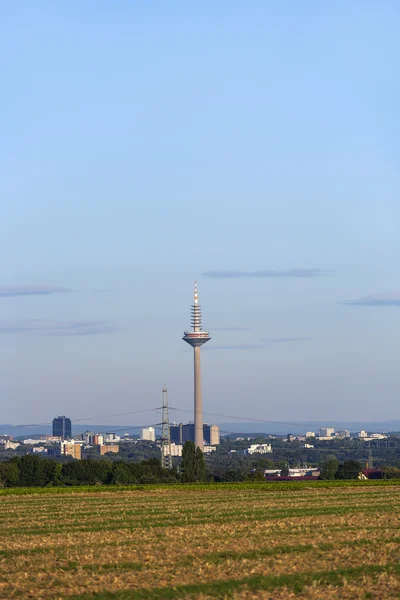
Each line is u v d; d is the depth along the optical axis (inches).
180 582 1738.4
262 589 1656.0
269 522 2913.4
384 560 1959.9
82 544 2368.4
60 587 1718.8
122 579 1790.1
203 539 2428.6
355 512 3376.0
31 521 3176.7
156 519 3159.5
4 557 2162.9
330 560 1989.4
